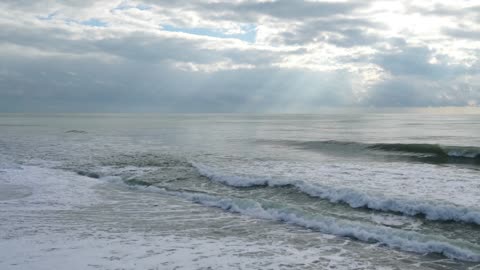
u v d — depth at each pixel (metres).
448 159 19.84
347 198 10.38
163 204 10.95
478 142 27.42
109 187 13.38
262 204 10.20
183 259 6.54
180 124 71.25
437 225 8.46
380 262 6.50
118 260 6.42
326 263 6.45
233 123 75.94
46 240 7.44
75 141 31.14
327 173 14.70
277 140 31.47
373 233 7.81
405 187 11.91
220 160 19.14
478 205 9.59
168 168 16.62
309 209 9.95
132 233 8.06
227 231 8.34
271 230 8.44
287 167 16.42
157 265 6.23
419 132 40.84
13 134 40.47
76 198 11.55
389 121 81.44
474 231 8.00
